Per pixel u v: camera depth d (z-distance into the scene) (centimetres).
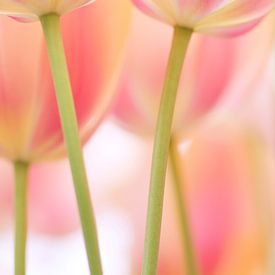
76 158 64
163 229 87
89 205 64
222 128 90
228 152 89
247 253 85
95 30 69
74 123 65
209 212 86
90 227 64
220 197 87
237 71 77
